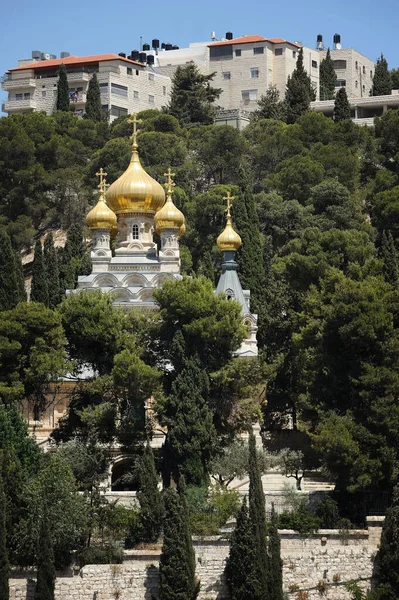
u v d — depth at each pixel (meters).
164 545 178.88
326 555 185.62
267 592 178.00
